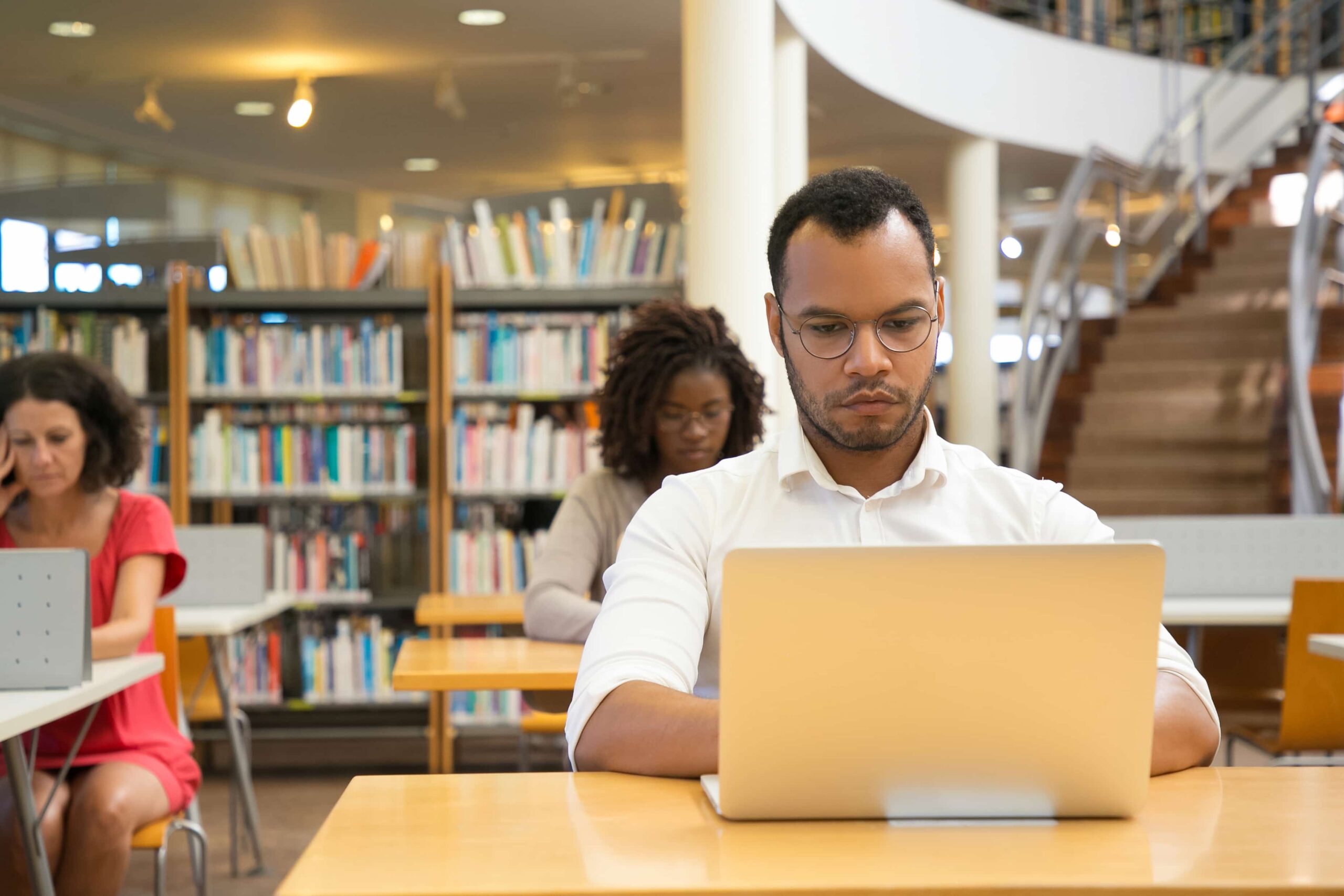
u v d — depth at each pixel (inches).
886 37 308.5
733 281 194.1
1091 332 328.5
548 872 37.3
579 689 52.9
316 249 216.2
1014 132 355.6
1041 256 300.2
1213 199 394.3
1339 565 165.2
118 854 91.6
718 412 110.6
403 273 218.1
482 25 272.1
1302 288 253.0
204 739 203.0
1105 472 287.1
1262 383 290.7
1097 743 41.8
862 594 41.0
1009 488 56.9
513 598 156.6
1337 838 40.4
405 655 105.9
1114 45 415.2
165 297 213.0
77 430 103.0
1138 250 492.1
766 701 41.6
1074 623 41.2
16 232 220.5
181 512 210.4
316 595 208.7
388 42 283.7
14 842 90.6
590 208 234.5
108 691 88.1
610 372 111.8
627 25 273.0
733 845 39.9
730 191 194.7
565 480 206.8
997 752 41.8
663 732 48.8
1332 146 293.4
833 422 51.8
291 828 171.6
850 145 362.6
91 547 105.5
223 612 153.6
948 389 367.6
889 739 41.8
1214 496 272.2
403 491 210.1
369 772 208.2
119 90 319.6
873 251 49.8
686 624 54.0
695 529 56.3
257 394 211.5
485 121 354.6
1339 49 418.0
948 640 41.3
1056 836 40.8
